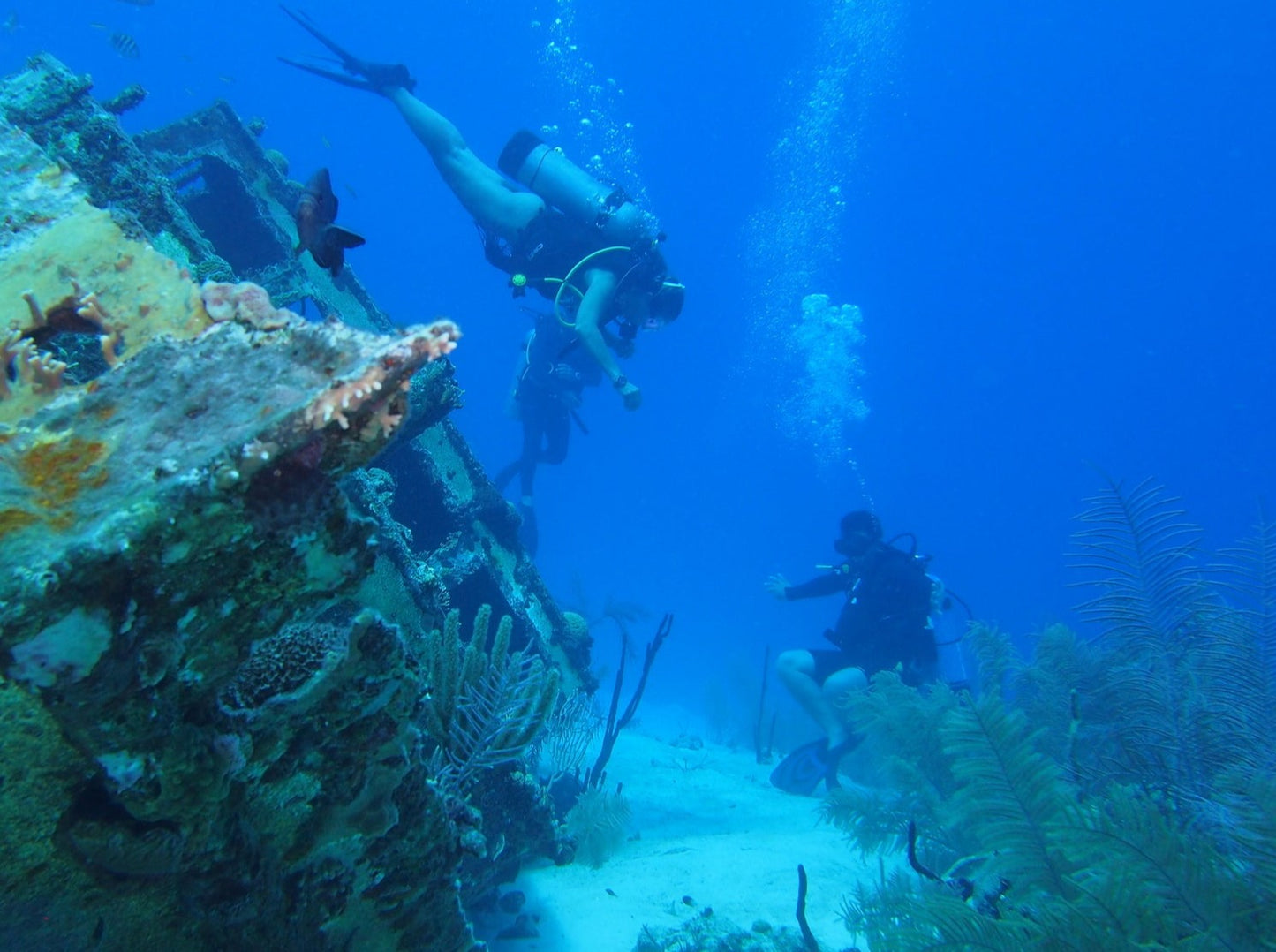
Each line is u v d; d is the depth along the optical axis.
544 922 3.39
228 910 1.39
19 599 0.87
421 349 1.00
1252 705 3.96
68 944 1.26
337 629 1.44
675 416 72.19
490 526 5.34
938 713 4.68
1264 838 2.56
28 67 3.12
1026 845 3.00
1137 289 79.50
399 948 1.81
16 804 1.09
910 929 2.65
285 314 1.28
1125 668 4.34
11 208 1.59
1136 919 2.43
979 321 85.12
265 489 1.02
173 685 1.09
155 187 3.20
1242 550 4.44
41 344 1.48
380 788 1.53
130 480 0.95
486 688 3.05
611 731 5.65
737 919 3.49
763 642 28.22
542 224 7.01
